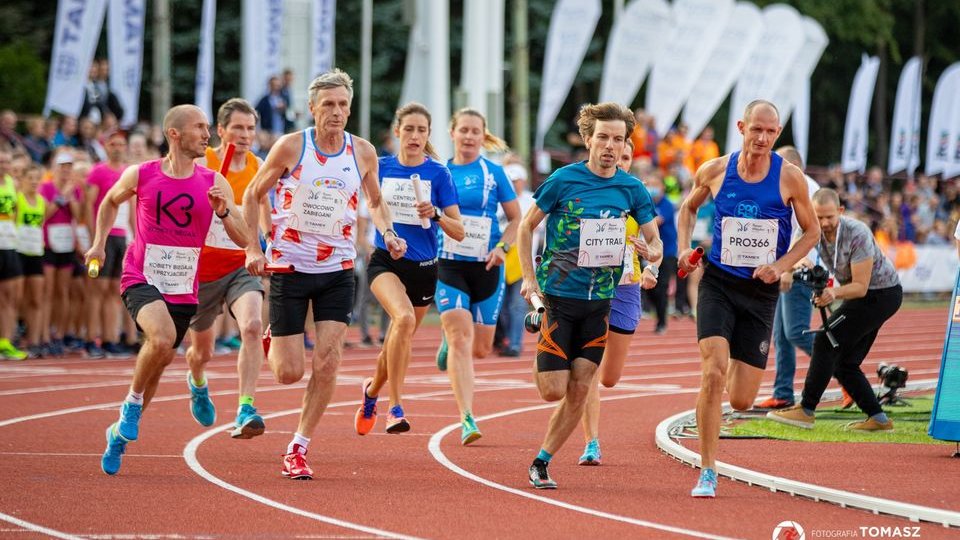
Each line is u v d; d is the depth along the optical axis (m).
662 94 40.16
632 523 10.13
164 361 12.00
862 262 15.15
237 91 53.22
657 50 39.66
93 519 10.09
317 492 11.33
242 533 9.65
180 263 12.36
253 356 13.76
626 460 13.46
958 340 13.47
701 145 40.91
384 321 27.81
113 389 19.33
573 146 58.16
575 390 11.65
